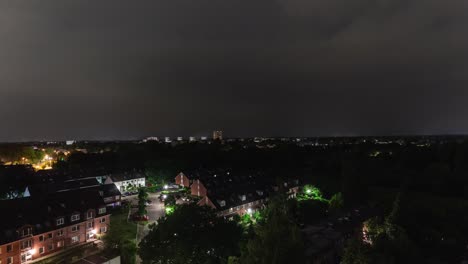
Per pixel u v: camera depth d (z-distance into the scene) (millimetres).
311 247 46219
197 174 104875
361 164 110938
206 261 36469
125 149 148750
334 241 49938
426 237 62281
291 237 26203
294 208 67188
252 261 26359
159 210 76062
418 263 46250
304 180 105625
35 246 49625
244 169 121875
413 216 69875
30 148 141625
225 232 38844
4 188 79625
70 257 50500
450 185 90750
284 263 24469
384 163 116250
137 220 66875
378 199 86125
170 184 107562
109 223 63125
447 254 56719
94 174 102688
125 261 48344
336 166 115562
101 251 51031
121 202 82688
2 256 45125
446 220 71188
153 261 36438
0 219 47469
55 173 97812
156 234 37938
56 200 56812
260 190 85688
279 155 131875
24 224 48375
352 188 86250
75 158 126625
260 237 28297
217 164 130750
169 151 146000
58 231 53094
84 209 58375
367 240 49625
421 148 124000
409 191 94000
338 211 72000
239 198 77375
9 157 131500
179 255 35562
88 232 58406
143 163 123375
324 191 96250
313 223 61562
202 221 39219
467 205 79562
